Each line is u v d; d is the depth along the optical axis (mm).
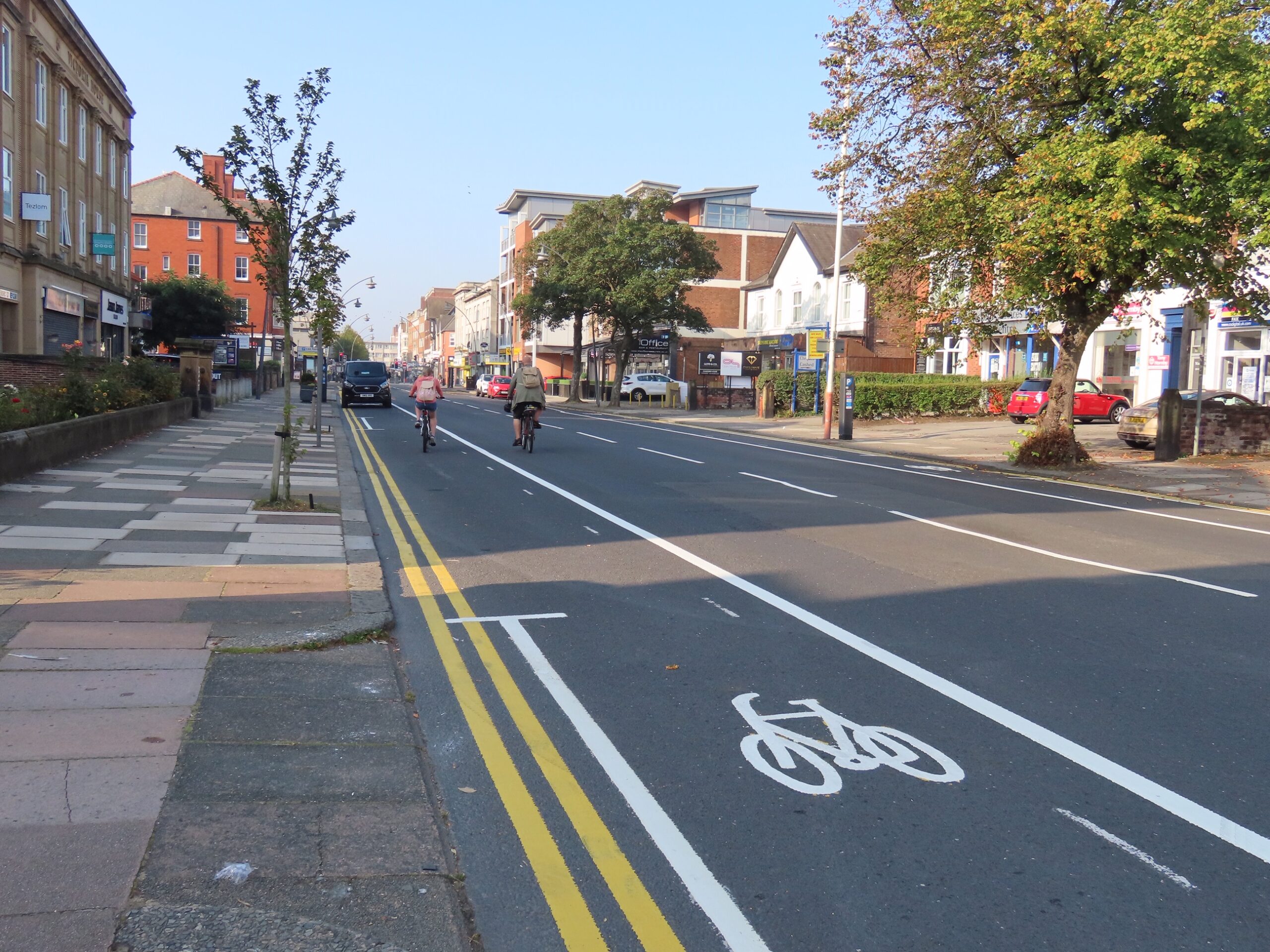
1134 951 3316
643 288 46312
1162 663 6516
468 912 3518
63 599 7277
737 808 4355
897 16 18828
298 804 4184
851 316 49625
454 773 4719
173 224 81188
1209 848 4027
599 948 3314
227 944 3125
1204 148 16391
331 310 12430
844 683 6039
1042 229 16344
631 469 18109
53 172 35781
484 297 106625
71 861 3566
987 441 27656
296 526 11062
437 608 7887
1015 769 4793
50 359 23391
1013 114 18047
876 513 13117
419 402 21438
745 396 48781
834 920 3490
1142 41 15648
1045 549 10742
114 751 4598
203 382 32750
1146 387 31953
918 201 19328
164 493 13047
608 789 4539
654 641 6941
